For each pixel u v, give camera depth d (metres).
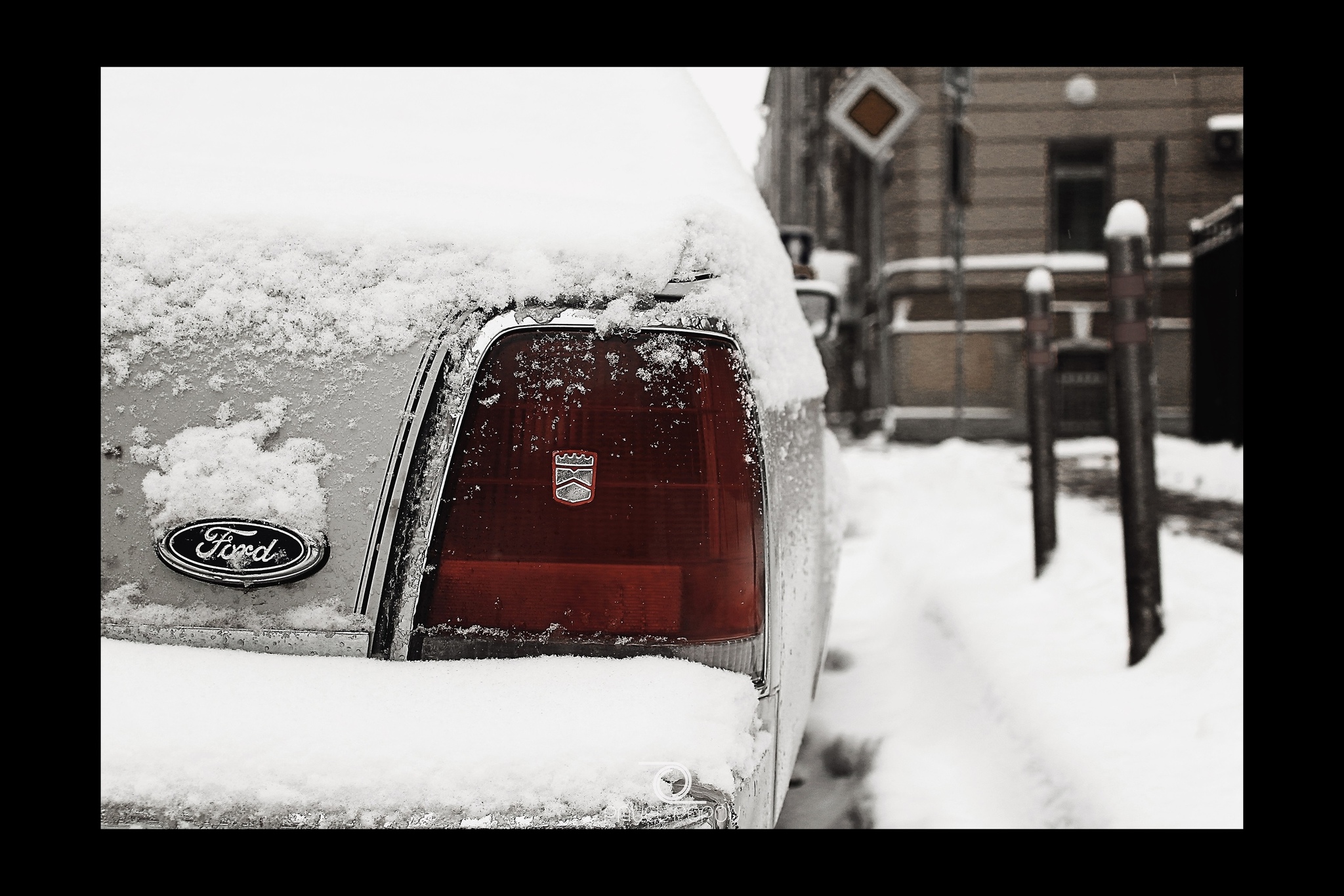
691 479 1.18
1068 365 15.23
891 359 15.30
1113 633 2.79
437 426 1.18
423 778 1.03
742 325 1.25
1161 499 6.70
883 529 5.73
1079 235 15.37
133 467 1.20
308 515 1.18
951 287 15.02
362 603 1.17
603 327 1.18
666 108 1.72
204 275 1.22
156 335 1.21
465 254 1.20
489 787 1.03
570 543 1.17
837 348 19.03
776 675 1.24
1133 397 2.49
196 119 1.55
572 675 1.13
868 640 3.55
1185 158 14.96
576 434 1.18
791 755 1.52
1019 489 7.11
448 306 1.19
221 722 1.07
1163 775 1.85
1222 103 14.88
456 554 1.17
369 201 1.28
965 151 12.27
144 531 1.19
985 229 15.10
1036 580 3.59
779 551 1.26
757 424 1.22
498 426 1.18
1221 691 2.20
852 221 19.00
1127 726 2.09
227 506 1.18
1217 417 10.58
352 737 1.05
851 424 18.12
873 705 2.82
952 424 15.00
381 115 1.59
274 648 1.17
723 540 1.18
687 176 1.53
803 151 22.95
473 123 1.60
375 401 1.18
